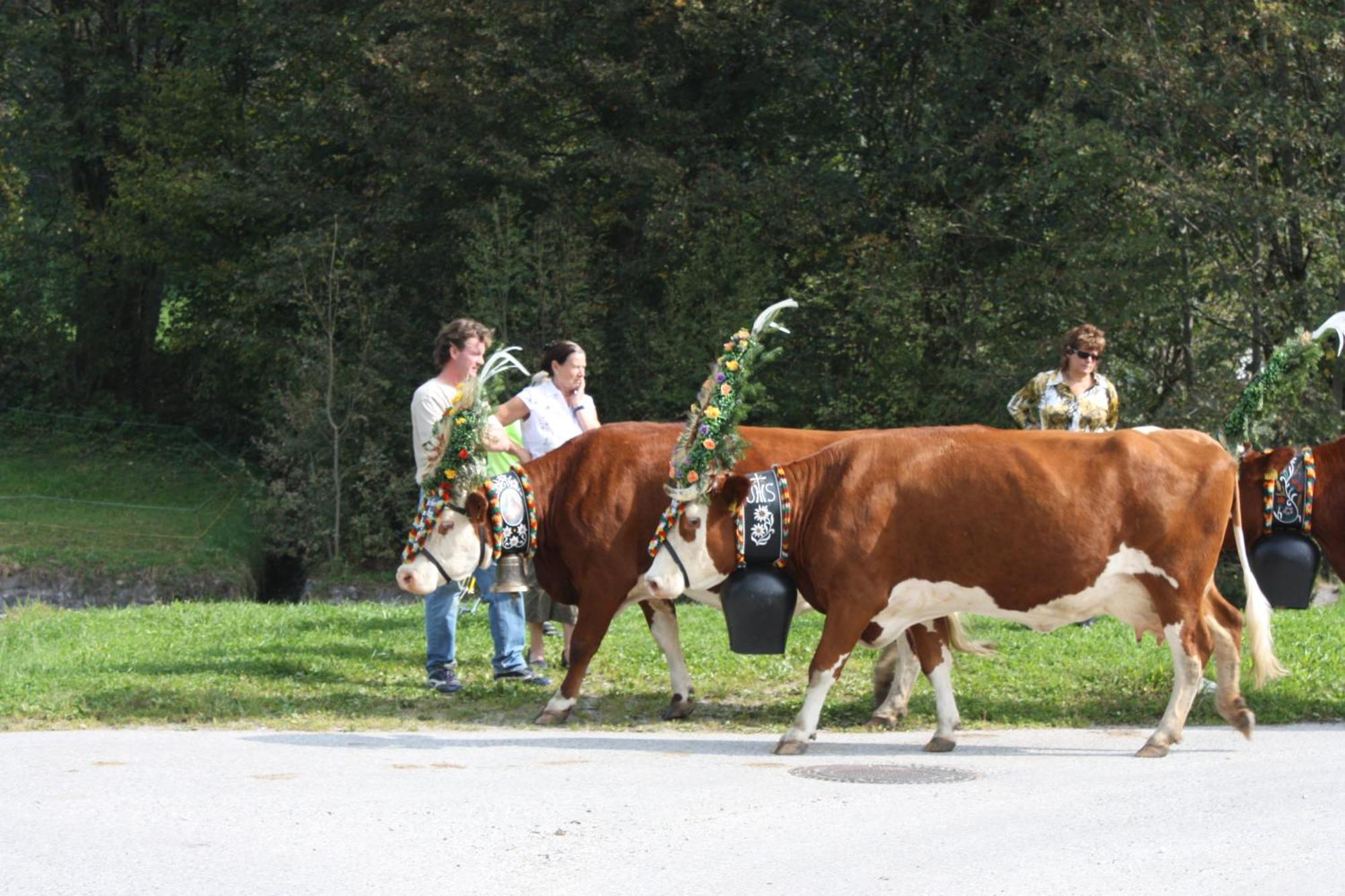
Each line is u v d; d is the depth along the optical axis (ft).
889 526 25.03
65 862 17.25
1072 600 25.03
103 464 114.52
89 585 87.20
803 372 91.86
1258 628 26.30
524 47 89.35
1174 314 79.61
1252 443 28.55
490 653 36.73
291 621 43.24
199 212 108.47
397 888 16.40
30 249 123.34
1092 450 25.04
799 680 33.86
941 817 19.88
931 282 88.94
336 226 94.17
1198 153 80.28
